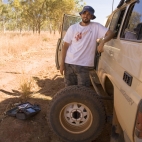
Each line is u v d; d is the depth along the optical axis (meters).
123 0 4.02
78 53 3.71
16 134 3.83
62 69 3.93
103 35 3.62
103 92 4.44
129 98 2.27
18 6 30.30
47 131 3.97
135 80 2.24
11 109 4.53
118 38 3.48
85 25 3.66
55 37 30.56
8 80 7.04
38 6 30.22
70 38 3.73
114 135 3.09
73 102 3.35
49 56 13.05
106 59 3.95
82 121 3.43
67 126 3.43
